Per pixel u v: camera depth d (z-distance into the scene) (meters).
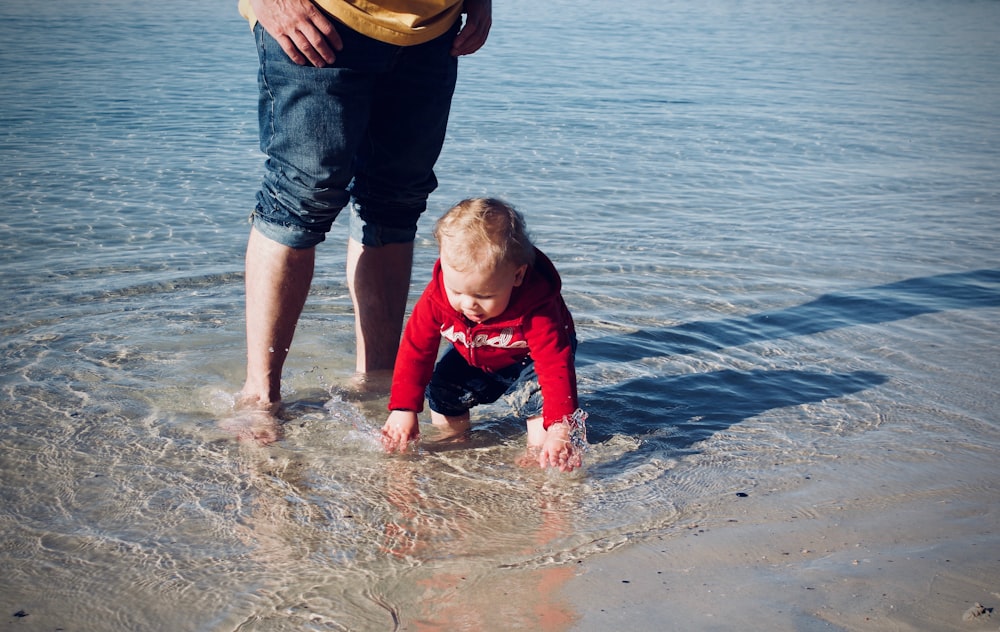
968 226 6.12
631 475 2.91
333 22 2.99
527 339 3.14
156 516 2.60
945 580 2.20
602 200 6.50
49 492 2.71
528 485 2.86
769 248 5.52
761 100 10.99
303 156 3.13
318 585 2.26
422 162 3.49
